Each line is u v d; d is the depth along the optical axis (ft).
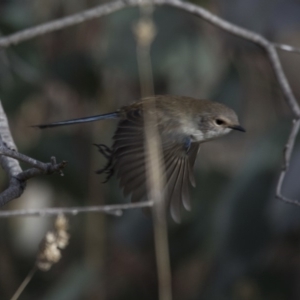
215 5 36.58
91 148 38.17
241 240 34.68
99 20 37.35
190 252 38.40
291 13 36.45
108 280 39.27
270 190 33.99
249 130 38.24
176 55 35.37
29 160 19.39
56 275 39.24
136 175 22.62
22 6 36.68
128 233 38.45
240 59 37.35
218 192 37.81
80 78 37.42
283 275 36.52
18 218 38.70
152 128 23.66
